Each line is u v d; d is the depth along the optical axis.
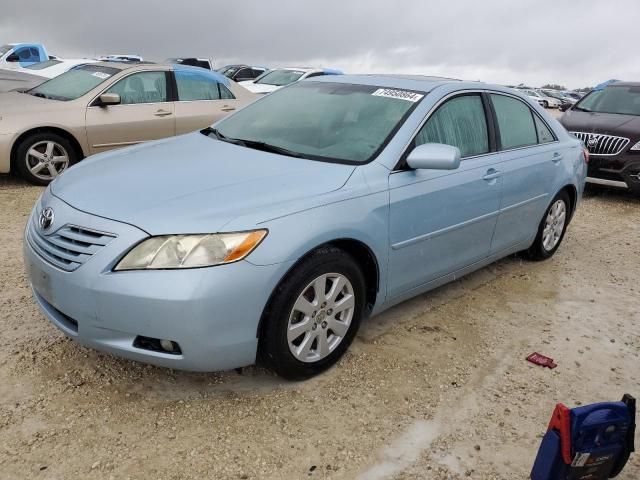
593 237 6.36
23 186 7.02
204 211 2.76
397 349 3.60
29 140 6.89
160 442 2.68
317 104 4.09
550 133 5.16
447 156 3.36
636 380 3.50
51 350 3.32
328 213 3.03
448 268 4.03
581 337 3.98
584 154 5.61
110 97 7.27
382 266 3.42
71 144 7.23
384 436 2.82
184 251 2.64
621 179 8.06
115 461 2.54
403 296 3.76
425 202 3.60
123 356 2.80
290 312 2.93
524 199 4.64
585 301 4.58
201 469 2.53
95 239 2.73
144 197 2.90
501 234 4.50
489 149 4.31
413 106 3.80
